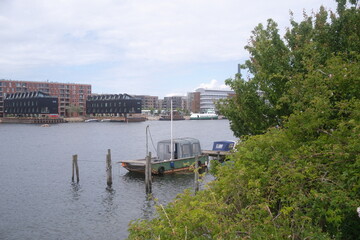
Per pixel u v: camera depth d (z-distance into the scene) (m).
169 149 29.55
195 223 5.24
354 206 5.13
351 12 10.45
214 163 9.17
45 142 63.28
